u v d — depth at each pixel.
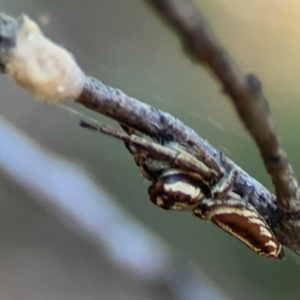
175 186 0.05
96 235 0.07
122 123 0.05
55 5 0.06
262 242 0.06
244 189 0.06
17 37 0.05
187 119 0.06
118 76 0.06
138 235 0.07
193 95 0.06
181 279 0.07
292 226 0.05
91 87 0.05
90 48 0.07
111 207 0.07
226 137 0.06
